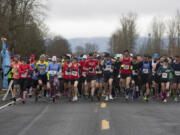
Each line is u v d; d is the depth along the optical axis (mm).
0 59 47438
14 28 72500
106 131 15461
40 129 16172
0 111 23469
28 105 27641
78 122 18141
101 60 35250
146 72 31812
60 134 14922
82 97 36281
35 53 95188
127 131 15469
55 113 22047
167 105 27484
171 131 15516
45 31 104750
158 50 128750
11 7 73188
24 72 29391
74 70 31672
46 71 30219
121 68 32250
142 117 19984
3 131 15797
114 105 27203
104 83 32438
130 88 31906
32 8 76375
